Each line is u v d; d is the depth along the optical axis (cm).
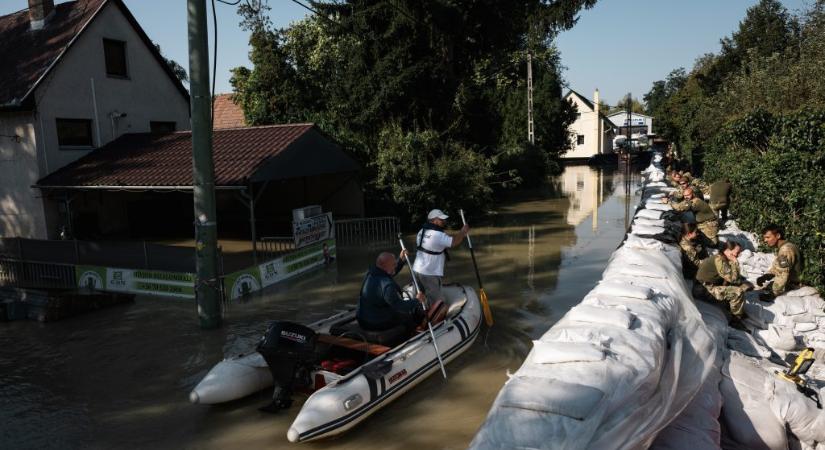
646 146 5869
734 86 2309
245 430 584
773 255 973
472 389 663
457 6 2034
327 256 1373
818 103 1495
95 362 779
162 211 2011
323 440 554
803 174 941
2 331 920
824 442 470
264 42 2517
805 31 1866
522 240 1597
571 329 507
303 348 583
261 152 1403
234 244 1675
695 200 1145
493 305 985
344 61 2294
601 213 2075
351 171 1755
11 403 659
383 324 679
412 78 2041
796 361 534
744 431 490
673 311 599
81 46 1731
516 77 3831
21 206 1675
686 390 498
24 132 1630
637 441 406
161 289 1108
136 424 602
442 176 1877
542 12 2214
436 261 842
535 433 374
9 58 1766
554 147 3981
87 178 1548
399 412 612
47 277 1255
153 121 1983
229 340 853
